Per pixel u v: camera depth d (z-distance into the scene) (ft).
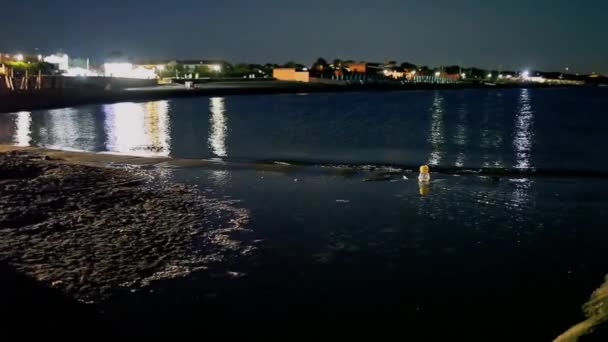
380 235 41.63
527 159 89.71
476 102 345.92
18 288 30.37
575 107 286.25
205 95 357.41
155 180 63.82
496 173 70.08
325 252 37.58
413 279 32.68
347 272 33.83
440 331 26.17
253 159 86.43
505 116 206.59
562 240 40.45
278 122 167.94
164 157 83.05
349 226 44.09
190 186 60.29
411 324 26.94
